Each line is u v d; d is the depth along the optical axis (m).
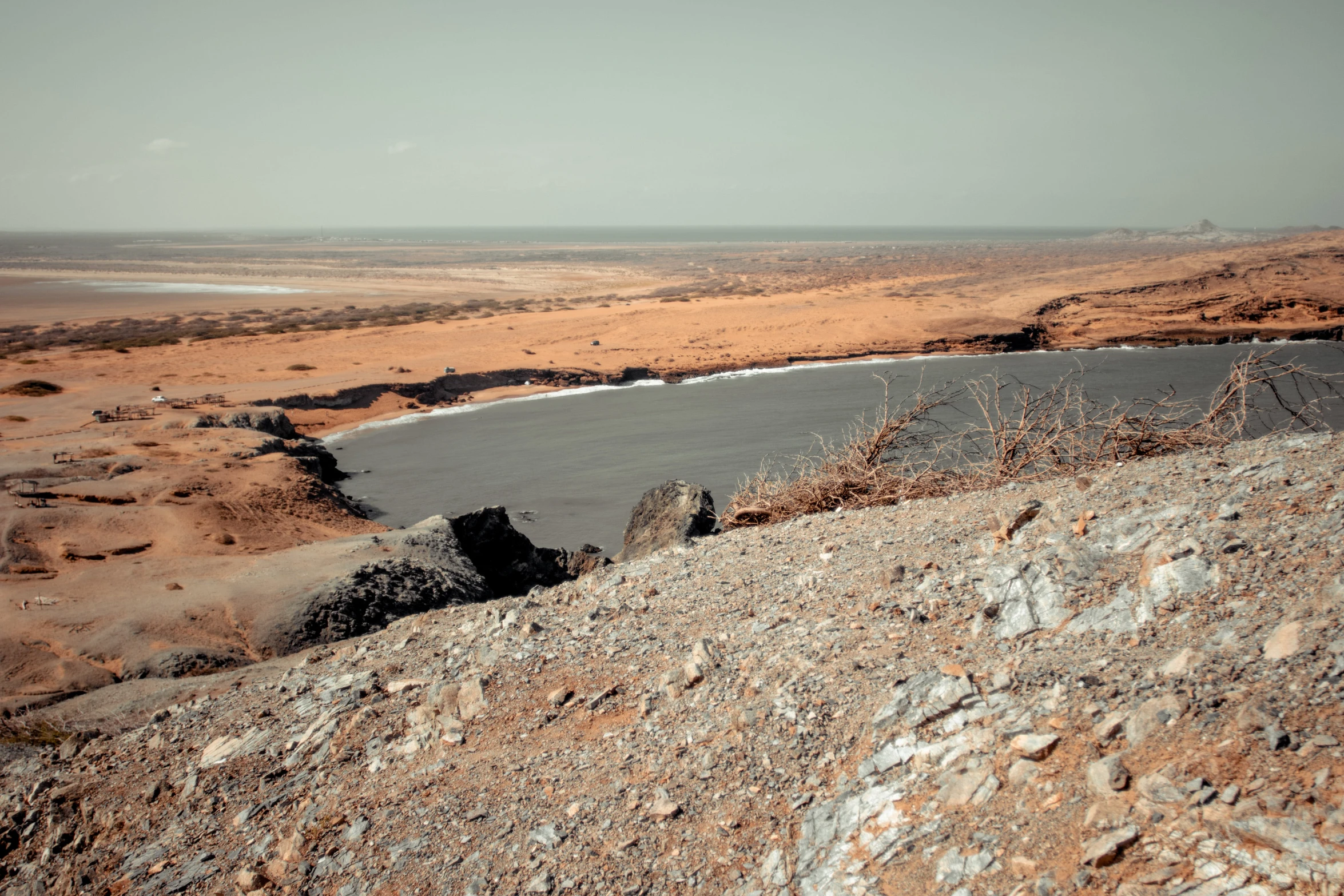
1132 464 7.43
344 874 5.31
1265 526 5.04
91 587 20.97
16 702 13.63
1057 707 4.32
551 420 56.06
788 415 53.03
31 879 6.51
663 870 4.56
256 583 20.36
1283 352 73.06
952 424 24.36
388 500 39.19
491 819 5.36
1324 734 3.36
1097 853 3.38
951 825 3.97
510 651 7.45
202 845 6.13
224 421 46.00
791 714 5.28
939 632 5.63
